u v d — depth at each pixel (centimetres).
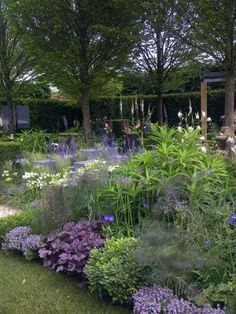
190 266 316
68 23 1053
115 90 1516
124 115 1692
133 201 441
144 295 320
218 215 362
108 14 1035
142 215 440
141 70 1198
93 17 1037
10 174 785
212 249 336
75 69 1119
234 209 375
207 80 1223
